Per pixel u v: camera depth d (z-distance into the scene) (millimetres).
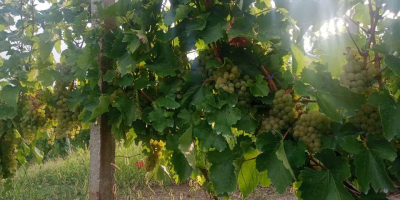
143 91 2512
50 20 2766
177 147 2289
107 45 2426
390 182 1750
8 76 3014
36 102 3090
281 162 1912
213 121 2074
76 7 2773
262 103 2160
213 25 2152
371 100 1769
